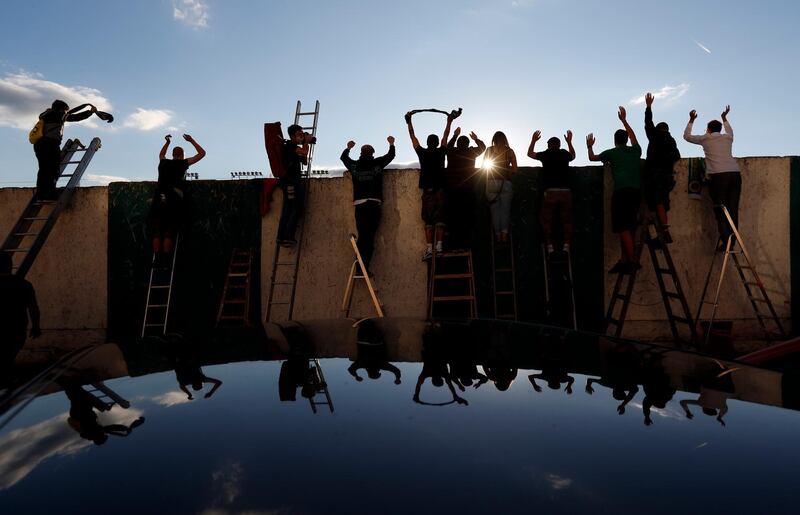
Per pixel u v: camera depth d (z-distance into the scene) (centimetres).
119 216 682
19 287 468
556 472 26
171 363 58
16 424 35
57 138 663
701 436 33
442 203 625
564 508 21
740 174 600
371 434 32
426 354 64
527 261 652
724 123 618
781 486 25
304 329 87
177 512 21
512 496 23
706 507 22
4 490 24
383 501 22
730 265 628
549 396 43
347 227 665
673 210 636
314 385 46
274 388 45
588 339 77
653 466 27
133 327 673
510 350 67
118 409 39
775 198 629
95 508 21
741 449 31
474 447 29
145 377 50
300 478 25
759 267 626
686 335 628
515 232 655
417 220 658
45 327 676
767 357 193
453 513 20
